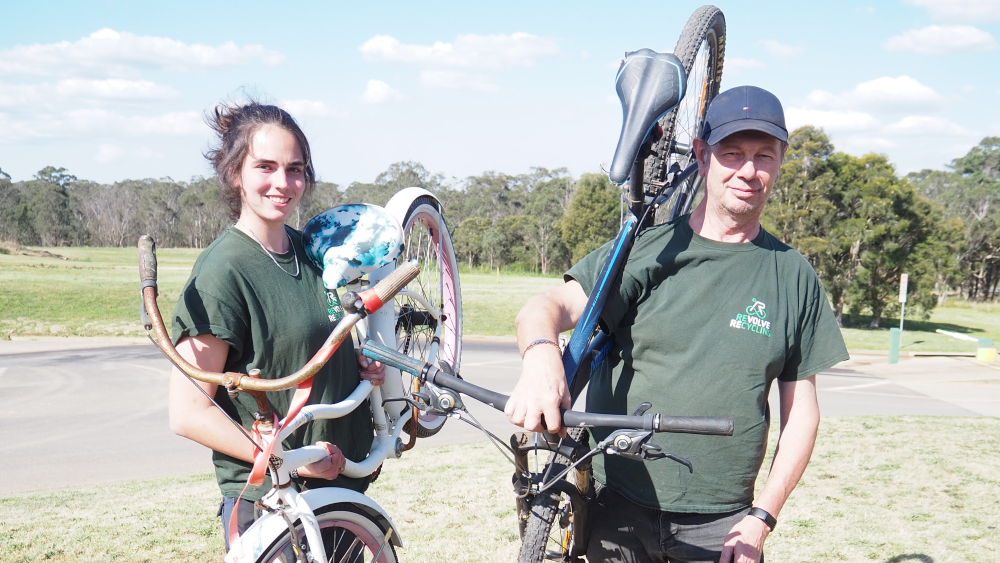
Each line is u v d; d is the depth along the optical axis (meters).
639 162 2.14
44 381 13.73
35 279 35.34
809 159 37.22
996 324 43.78
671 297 2.16
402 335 3.16
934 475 5.84
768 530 2.04
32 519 4.85
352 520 2.35
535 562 1.98
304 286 2.28
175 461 7.65
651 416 1.59
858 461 6.32
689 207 3.47
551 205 84.56
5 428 9.52
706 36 3.36
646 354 2.19
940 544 4.23
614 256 2.12
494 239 73.62
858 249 36.72
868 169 36.78
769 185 2.08
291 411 2.06
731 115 2.01
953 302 61.50
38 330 22.30
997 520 4.69
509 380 13.94
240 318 2.09
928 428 8.18
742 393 2.11
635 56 2.14
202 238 102.44
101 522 4.73
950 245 37.91
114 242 102.81
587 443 2.36
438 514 4.77
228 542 2.15
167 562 3.95
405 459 6.76
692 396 2.12
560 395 1.74
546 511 2.01
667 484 2.17
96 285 32.84
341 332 1.90
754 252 2.15
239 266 2.12
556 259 72.75
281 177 2.16
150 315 1.98
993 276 66.38
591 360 2.41
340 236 2.38
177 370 2.06
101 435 9.05
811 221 36.53
